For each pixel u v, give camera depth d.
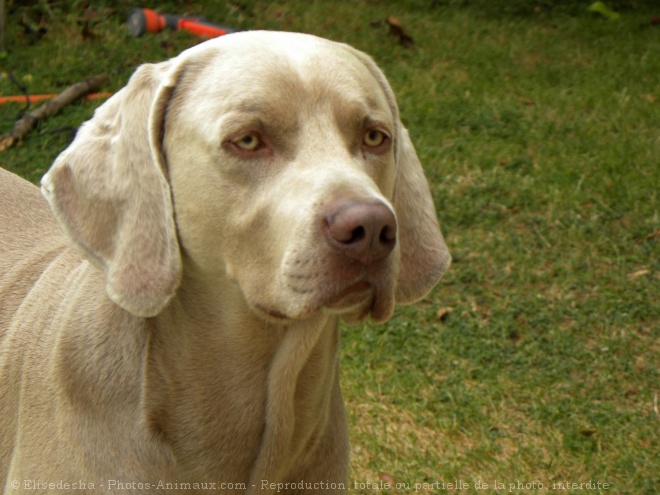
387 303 2.91
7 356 3.51
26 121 7.60
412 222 3.56
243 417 3.26
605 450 5.14
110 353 3.17
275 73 3.00
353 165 2.96
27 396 3.32
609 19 11.81
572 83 9.72
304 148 2.97
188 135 3.04
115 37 9.42
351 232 2.70
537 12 12.02
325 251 2.75
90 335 3.22
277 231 2.88
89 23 9.69
